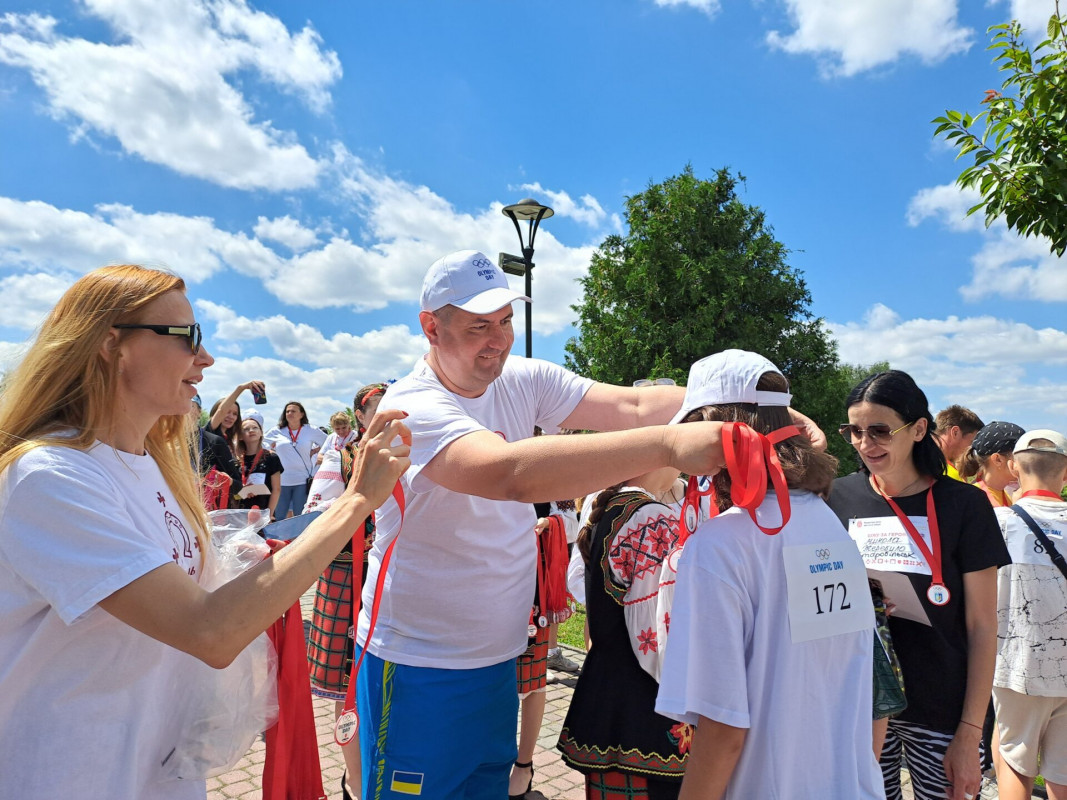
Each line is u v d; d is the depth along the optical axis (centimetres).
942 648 222
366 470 143
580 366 2117
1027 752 288
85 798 129
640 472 137
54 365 136
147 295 141
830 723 149
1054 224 355
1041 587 279
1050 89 352
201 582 165
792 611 145
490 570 206
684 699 143
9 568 126
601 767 212
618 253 2083
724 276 1891
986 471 374
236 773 377
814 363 2019
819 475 159
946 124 383
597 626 222
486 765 213
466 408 206
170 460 163
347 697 187
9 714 126
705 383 162
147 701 140
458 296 194
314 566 131
